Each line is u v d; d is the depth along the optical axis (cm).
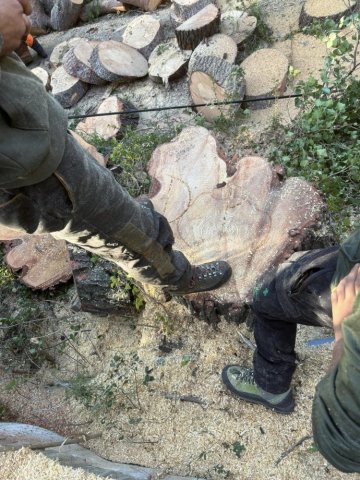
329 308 155
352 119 327
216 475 225
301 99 352
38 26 602
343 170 300
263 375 214
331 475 212
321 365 243
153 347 275
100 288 277
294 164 317
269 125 354
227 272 240
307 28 403
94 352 298
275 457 223
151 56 449
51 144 152
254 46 419
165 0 552
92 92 479
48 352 308
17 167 144
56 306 324
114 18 583
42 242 333
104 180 181
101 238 192
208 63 369
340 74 345
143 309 289
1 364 308
